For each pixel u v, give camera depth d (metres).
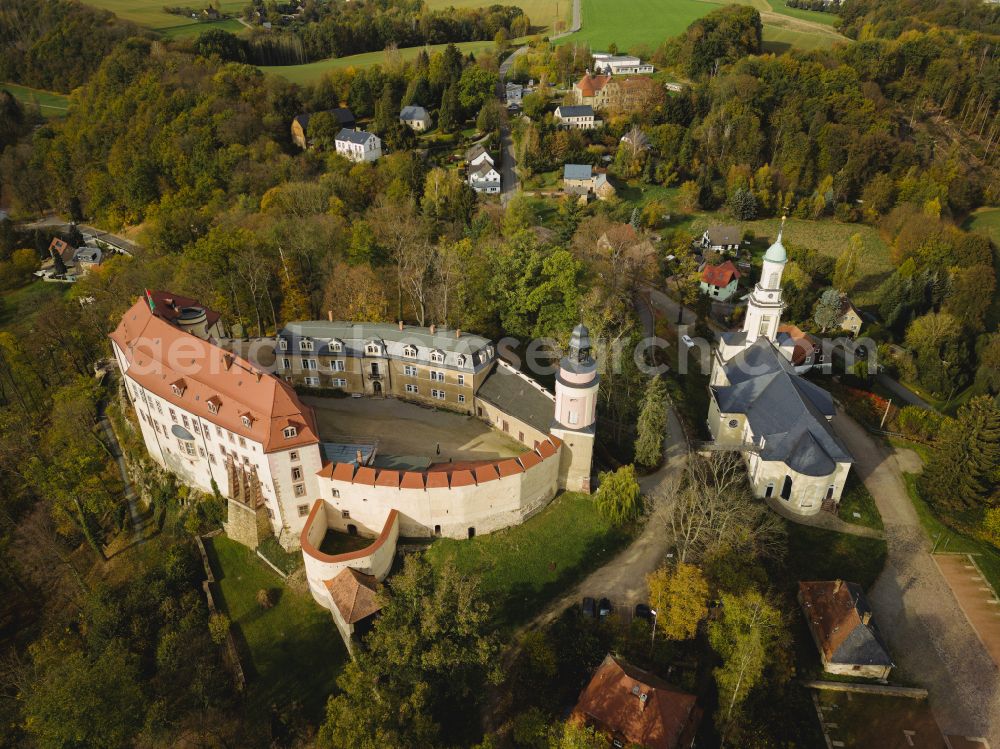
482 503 75.38
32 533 86.31
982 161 191.25
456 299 104.38
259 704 65.81
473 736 60.22
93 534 86.31
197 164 164.25
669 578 66.00
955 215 175.38
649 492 82.75
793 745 58.88
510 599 71.06
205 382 77.69
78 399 100.88
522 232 110.81
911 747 59.53
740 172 179.25
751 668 56.75
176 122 171.75
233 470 78.19
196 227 137.50
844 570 74.94
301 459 74.19
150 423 86.69
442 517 75.75
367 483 74.00
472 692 60.81
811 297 131.50
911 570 75.31
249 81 189.12
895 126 194.88
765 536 71.12
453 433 87.94
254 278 104.31
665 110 196.75
